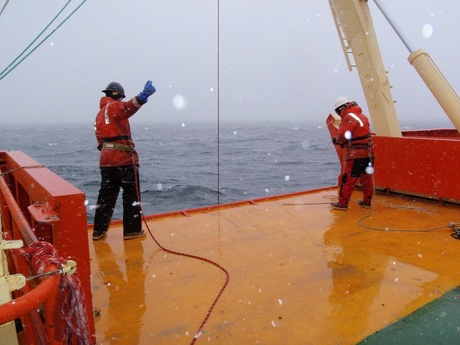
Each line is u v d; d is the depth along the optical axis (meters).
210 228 4.88
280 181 21.84
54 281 1.27
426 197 6.18
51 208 1.93
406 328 2.51
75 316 1.53
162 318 2.70
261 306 2.85
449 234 4.54
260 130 119.56
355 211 5.68
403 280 3.28
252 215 5.49
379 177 6.62
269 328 2.54
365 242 4.29
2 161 4.30
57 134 102.75
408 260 3.73
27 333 1.97
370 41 6.34
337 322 2.60
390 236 4.49
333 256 3.87
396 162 6.34
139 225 4.49
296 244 4.25
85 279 2.07
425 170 5.97
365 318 2.65
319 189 7.20
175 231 4.77
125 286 3.23
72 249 2.00
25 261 1.84
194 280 3.34
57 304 1.62
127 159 4.30
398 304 2.85
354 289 3.12
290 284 3.23
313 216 5.42
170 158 36.88
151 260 3.82
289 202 6.30
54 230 1.95
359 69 6.55
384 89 6.46
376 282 3.25
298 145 52.88
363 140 5.52
